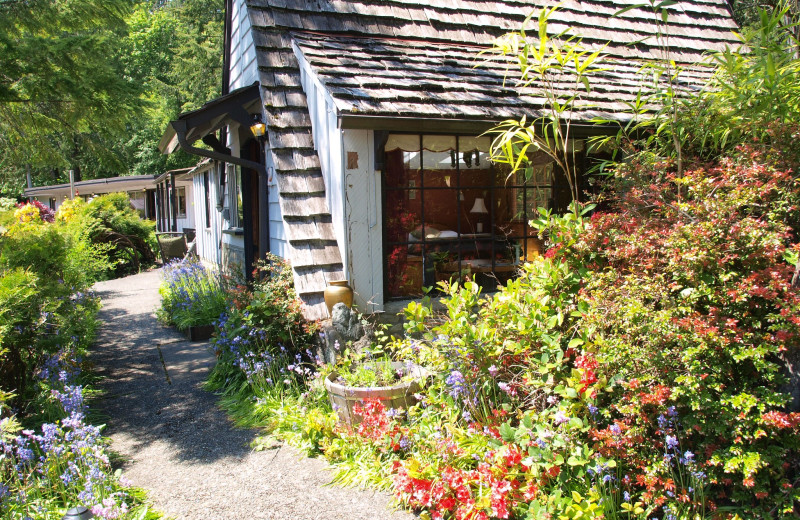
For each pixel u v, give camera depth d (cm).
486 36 754
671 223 358
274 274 614
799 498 265
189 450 434
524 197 625
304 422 443
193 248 1641
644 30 841
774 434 277
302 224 566
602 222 375
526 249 628
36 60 768
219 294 869
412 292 578
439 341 403
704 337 281
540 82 623
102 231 1638
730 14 933
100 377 618
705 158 487
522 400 380
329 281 544
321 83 540
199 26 3189
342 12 705
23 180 3706
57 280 623
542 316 365
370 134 539
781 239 304
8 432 391
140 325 902
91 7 853
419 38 716
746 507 282
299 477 388
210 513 344
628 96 637
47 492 345
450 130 526
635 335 312
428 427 381
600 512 288
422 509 342
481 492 319
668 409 290
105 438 447
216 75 2873
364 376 439
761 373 299
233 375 579
